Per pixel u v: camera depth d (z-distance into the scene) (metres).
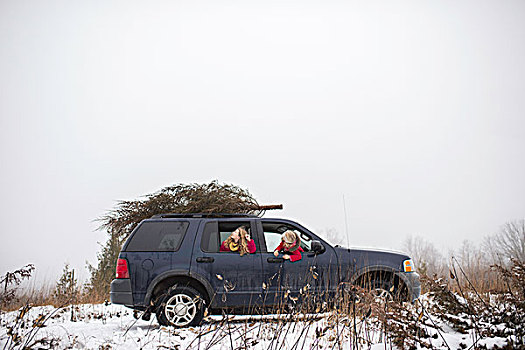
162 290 7.36
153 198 9.49
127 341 6.02
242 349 5.26
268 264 7.43
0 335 6.02
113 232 9.68
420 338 5.39
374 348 5.25
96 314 8.88
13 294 6.09
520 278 5.66
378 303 5.68
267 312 7.34
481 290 7.41
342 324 6.09
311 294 7.25
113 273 12.20
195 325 7.15
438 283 6.24
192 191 9.46
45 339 5.44
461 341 5.25
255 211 9.46
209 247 7.54
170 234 7.60
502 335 5.27
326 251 7.60
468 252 10.55
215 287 7.32
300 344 5.57
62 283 9.90
